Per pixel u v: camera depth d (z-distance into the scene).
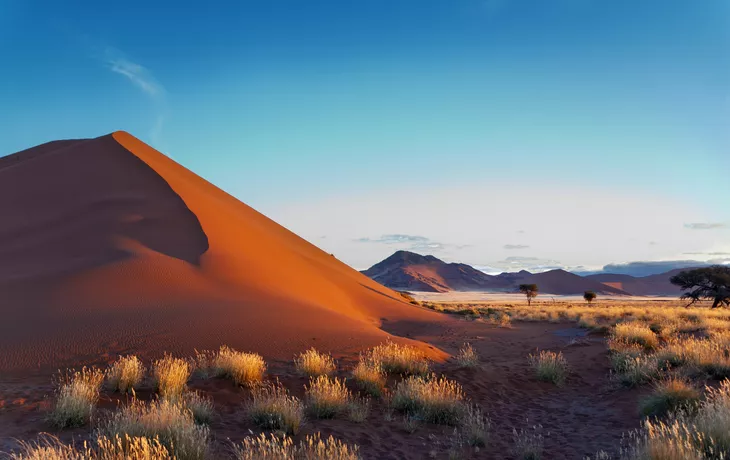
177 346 14.54
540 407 10.90
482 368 14.02
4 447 6.71
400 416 9.55
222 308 19.48
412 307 41.31
